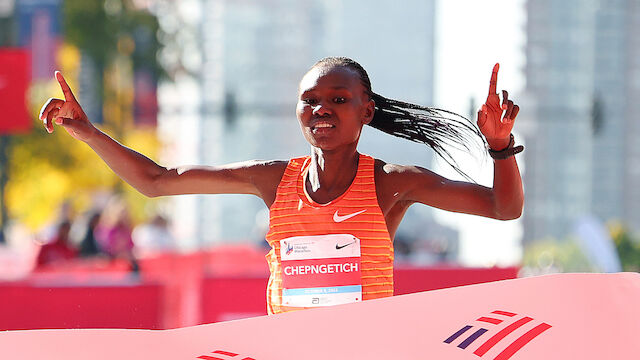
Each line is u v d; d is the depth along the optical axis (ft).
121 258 80.28
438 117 24.03
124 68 146.00
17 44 102.73
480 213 21.63
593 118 115.44
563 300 14.83
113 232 82.33
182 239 122.01
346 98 21.57
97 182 165.48
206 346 14.64
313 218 21.88
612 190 120.47
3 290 58.59
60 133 163.43
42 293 58.70
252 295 63.05
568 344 14.01
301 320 15.10
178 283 61.87
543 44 121.29
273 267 22.47
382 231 21.79
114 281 61.26
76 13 147.95
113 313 59.67
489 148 20.27
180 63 146.00
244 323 15.25
